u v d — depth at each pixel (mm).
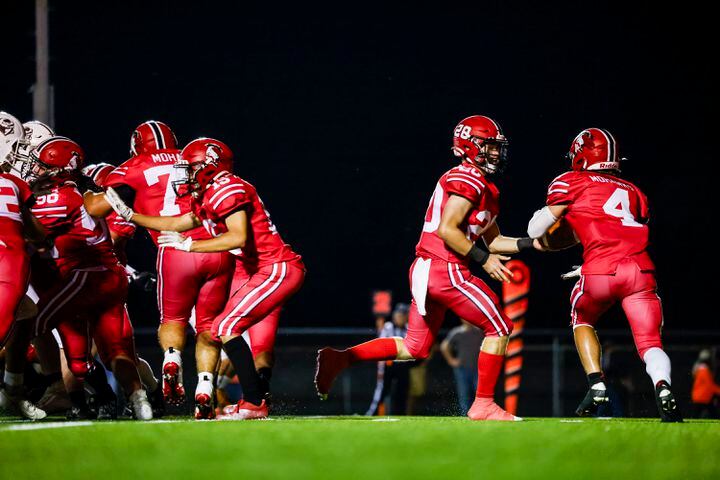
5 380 24875
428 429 17969
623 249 23219
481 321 23266
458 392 47281
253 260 23750
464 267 23250
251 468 12305
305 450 14172
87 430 17047
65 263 23422
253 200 23750
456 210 22656
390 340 24500
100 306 23812
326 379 24172
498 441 15570
